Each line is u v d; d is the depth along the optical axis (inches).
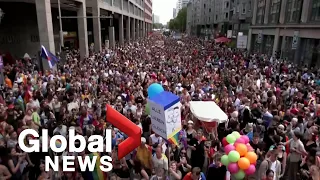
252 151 237.5
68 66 771.4
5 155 242.4
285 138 312.3
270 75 773.3
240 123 389.4
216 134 350.9
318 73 808.3
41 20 773.3
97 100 450.0
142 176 253.3
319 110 384.2
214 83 624.7
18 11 1102.4
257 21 1761.8
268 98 471.2
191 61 1008.9
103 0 1392.7
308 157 271.3
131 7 2477.9
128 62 912.3
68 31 1483.8
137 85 548.1
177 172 254.1
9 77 663.1
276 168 247.6
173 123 245.8
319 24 924.0
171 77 687.1
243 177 233.8
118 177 260.5
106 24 2119.8
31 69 730.2
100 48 1305.4
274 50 1390.3
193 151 289.1
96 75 661.9
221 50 1590.8
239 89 555.2
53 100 422.6
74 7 1171.9
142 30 3693.4
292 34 1176.8
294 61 1154.7
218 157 250.5
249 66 952.9
